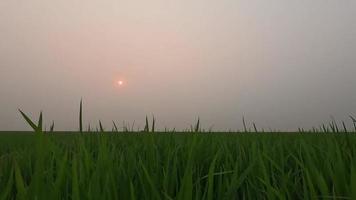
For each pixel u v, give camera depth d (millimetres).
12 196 1962
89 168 1999
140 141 3500
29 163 2436
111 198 1544
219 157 2494
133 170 2068
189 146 2627
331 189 1899
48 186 1580
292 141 4086
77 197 1505
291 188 1940
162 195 1724
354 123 2371
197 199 1553
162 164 2621
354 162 1919
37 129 1347
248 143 3594
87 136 3363
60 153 2307
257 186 1927
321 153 2391
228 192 1682
